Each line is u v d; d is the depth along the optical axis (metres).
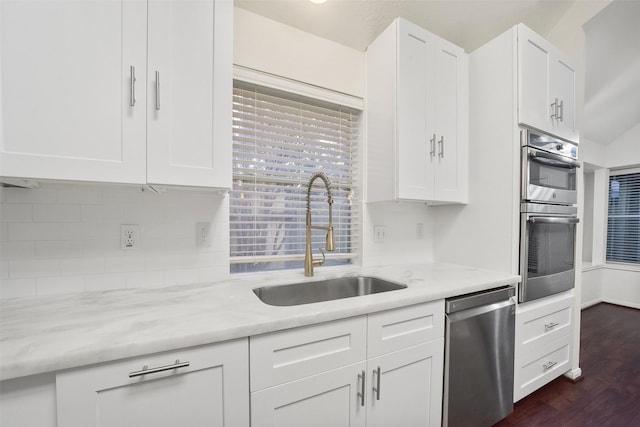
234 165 1.57
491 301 1.50
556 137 1.87
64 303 1.06
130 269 1.27
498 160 1.74
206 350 0.84
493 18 2.00
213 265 1.45
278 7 1.57
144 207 1.30
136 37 0.99
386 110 1.69
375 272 1.75
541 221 1.67
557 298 1.92
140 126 1.00
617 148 3.90
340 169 1.93
